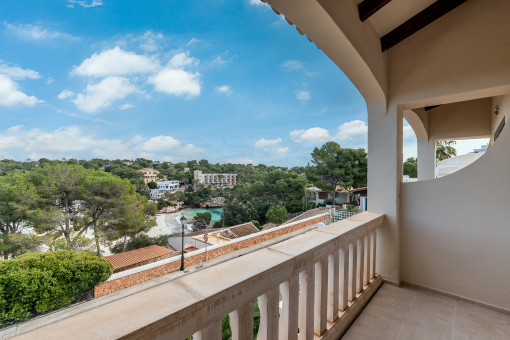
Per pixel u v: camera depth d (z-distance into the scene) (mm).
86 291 9688
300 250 1340
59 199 17781
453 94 2420
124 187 19406
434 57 2535
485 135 4645
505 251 2246
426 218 2697
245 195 39531
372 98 2924
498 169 2279
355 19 2160
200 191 53094
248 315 1002
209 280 939
